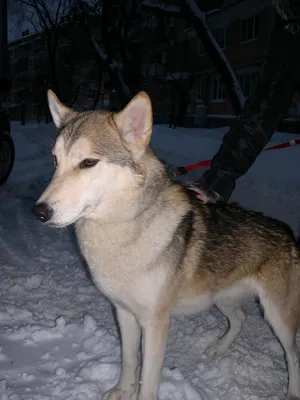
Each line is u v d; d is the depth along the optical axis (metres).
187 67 8.12
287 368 0.91
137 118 0.71
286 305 0.84
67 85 10.03
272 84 0.90
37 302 1.13
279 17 0.89
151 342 0.76
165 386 0.83
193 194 0.87
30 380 0.83
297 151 3.14
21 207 1.98
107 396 0.80
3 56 2.55
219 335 1.04
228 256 0.83
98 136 0.70
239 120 0.95
